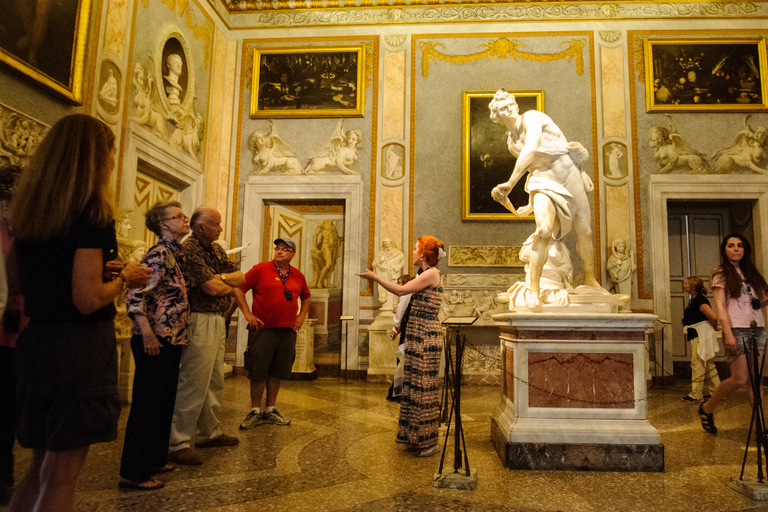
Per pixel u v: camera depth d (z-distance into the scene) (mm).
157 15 6070
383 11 7887
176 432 2877
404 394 3240
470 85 7633
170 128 6410
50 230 1392
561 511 2242
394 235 7387
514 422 3020
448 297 7086
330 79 7801
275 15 8031
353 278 7312
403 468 2857
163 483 2516
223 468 2814
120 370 4773
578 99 7484
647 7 7605
